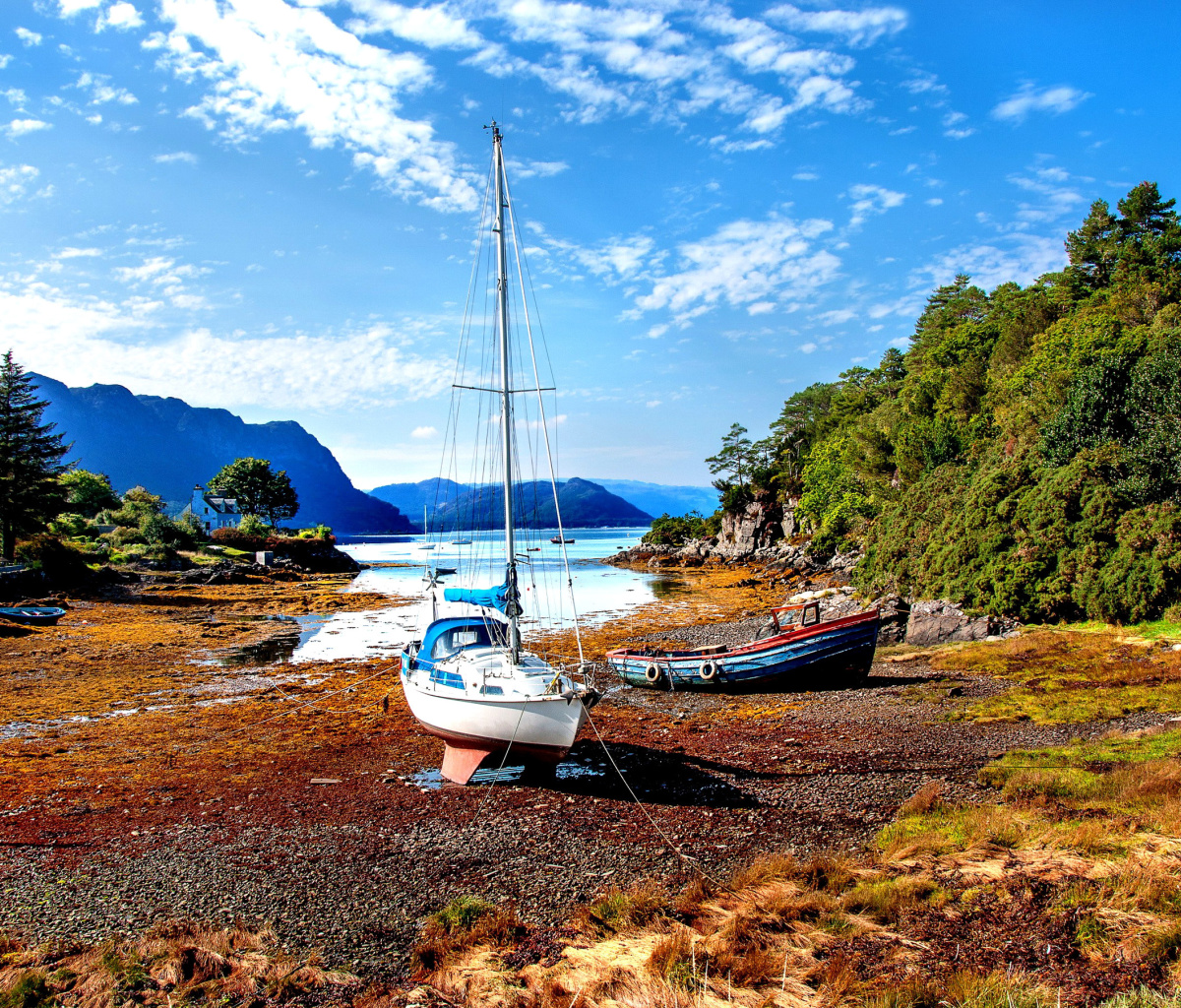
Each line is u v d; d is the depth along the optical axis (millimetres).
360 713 23312
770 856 11523
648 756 17766
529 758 15969
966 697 21297
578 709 15266
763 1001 7602
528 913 10102
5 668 30250
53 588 51719
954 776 14742
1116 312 50812
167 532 78875
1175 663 21594
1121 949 8023
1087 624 27797
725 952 8570
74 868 11883
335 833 13359
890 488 65625
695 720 21484
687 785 15477
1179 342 36219
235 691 26578
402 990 8227
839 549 68438
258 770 17547
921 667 26234
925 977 7852
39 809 14844
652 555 105438
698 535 114562
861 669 24141
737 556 92062
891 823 12633
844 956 8383
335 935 9609
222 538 91938
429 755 18609
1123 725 17016
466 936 9297
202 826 13812
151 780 16828
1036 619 29719
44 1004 7926
